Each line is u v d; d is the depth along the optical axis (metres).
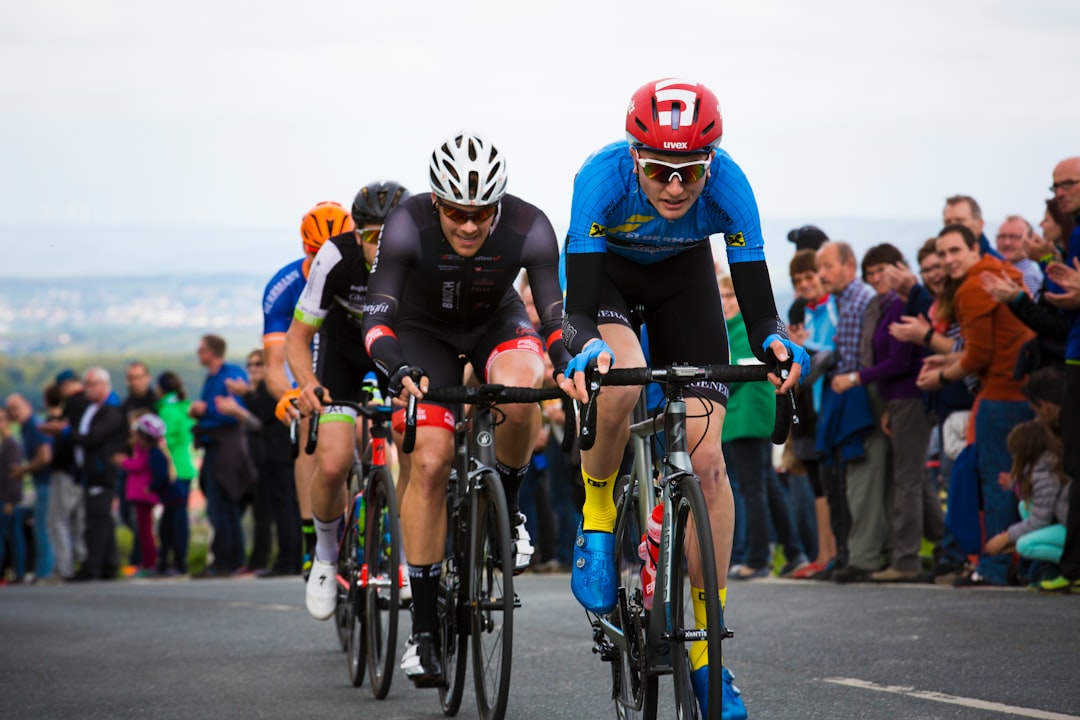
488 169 10.08
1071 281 14.90
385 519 11.97
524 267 11.09
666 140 7.89
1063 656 11.28
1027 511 16.31
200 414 29.81
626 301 9.45
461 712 10.79
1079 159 15.45
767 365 8.06
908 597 15.91
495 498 9.69
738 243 8.80
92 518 32.12
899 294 18.80
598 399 8.78
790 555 20.42
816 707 9.83
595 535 9.13
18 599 25.44
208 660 14.40
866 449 18.47
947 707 9.56
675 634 7.79
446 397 9.25
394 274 10.66
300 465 14.98
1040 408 15.88
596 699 10.69
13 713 11.41
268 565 29.88
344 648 14.78
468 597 10.33
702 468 8.64
